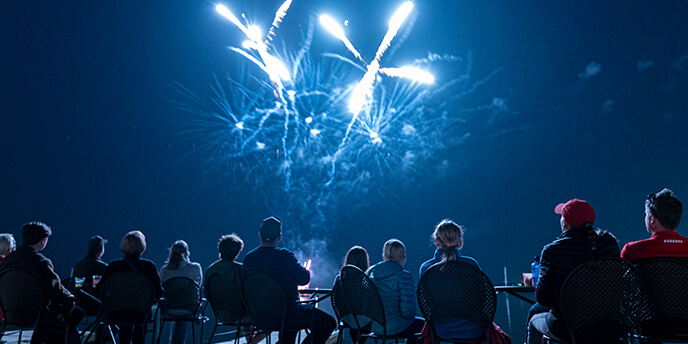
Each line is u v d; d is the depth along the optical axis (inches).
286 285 119.4
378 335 111.1
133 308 122.4
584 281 84.6
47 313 118.0
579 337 86.9
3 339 162.4
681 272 87.0
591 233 85.4
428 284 97.0
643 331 93.0
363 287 107.7
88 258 153.0
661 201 95.8
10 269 113.1
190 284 137.4
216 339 207.6
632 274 84.4
